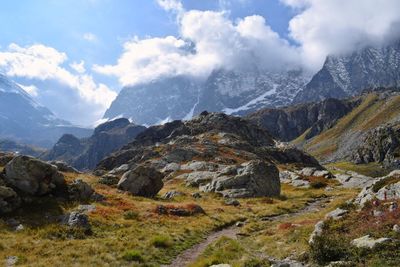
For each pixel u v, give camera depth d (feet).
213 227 150.00
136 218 146.51
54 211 138.41
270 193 270.26
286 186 354.54
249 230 143.64
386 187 119.96
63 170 262.47
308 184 349.41
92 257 98.94
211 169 378.53
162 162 425.28
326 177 404.98
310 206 213.25
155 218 150.51
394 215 93.91
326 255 82.07
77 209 144.15
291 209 197.77
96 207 150.61
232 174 291.58
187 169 386.11
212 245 116.88
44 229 119.75
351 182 359.46
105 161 579.89
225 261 93.35
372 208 106.11
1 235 111.86
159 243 115.96
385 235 84.74
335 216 114.21
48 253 100.73
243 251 104.83
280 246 107.65
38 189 146.00
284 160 593.01
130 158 577.02
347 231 97.04
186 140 565.94
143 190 214.69
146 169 218.79
